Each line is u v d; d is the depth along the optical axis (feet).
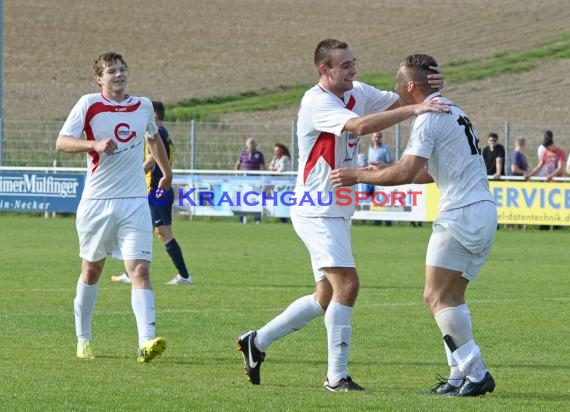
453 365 77.82
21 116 441.27
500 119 423.23
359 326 111.14
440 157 77.41
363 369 88.22
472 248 77.10
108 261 179.32
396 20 591.78
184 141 349.00
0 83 290.35
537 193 250.57
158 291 139.13
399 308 124.57
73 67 515.50
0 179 276.21
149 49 546.67
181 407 71.51
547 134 263.08
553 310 124.67
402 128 357.00
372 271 165.68
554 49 526.98
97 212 92.53
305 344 99.96
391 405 72.69
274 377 84.02
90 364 88.69
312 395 76.38
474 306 127.85
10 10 587.68
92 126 92.58
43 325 109.50
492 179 258.78
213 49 552.00
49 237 220.84
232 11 608.19
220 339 102.27
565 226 252.83
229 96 479.82
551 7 602.03
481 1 618.85
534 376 85.30
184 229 249.34
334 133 78.13
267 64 531.91
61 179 272.51
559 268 173.47
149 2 616.80
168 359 91.71
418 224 267.18
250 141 284.82
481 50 531.91
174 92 484.33
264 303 128.26
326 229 79.46
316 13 607.78
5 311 119.24
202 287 143.74
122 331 106.73
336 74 79.82
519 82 477.36
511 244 219.41
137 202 92.94
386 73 494.59
